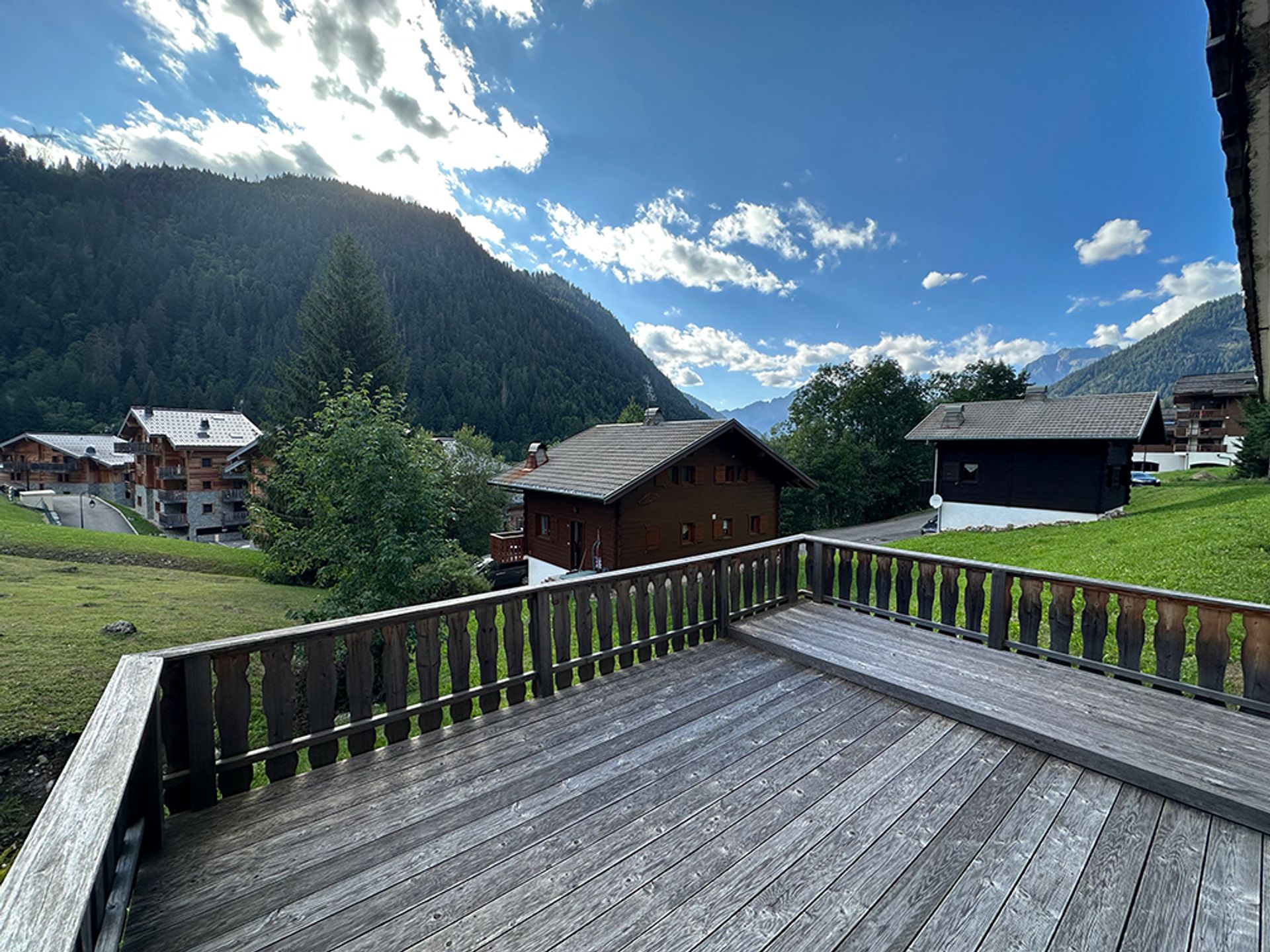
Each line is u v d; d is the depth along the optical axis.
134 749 1.46
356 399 9.00
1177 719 2.70
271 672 2.33
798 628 4.13
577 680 3.39
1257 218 2.08
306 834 2.00
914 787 2.31
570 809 2.16
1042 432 15.88
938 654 3.60
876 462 30.19
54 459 38.22
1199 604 2.89
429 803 2.19
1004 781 2.35
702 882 1.78
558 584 3.24
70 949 0.85
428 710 2.76
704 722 2.88
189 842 1.94
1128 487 16.94
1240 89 1.49
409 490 8.66
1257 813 2.01
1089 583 3.28
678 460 13.12
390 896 1.72
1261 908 1.68
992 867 1.85
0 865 3.90
